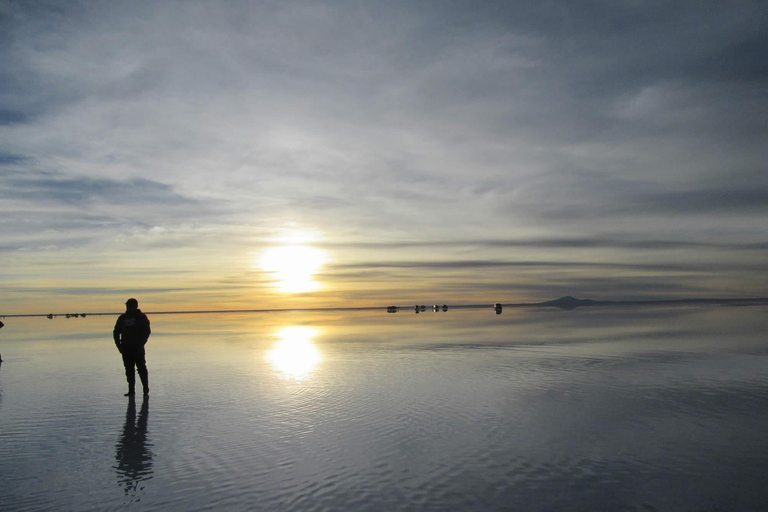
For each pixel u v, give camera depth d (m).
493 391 10.16
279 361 15.30
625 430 7.25
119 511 4.75
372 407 8.91
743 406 8.56
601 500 4.84
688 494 4.96
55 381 12.16
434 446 6.62
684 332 23.92
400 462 6.02
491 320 39.97
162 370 13.74
